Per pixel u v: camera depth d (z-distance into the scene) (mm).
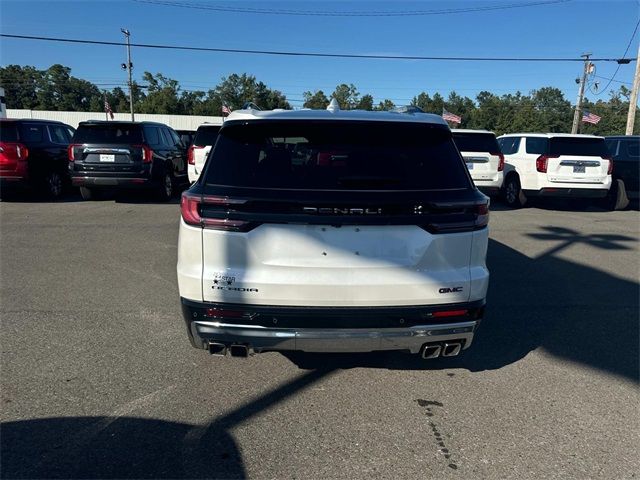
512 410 3275
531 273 6520
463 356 4078
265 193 2926
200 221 2945
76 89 107312
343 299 2975
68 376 3602
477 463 2734
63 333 4344
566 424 3121
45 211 10516
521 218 10844
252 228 2920
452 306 3074
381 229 2955
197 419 3109
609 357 4086
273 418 3141
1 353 3945
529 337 4473
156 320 4664
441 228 3008
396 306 3023
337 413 3211
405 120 3258
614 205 12258
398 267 2984
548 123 89938
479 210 3107
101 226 8930
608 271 6652
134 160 11117
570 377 3740
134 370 3711
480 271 3162
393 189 3023
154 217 9898
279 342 3008
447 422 3129
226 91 99750
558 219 10781
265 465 2693
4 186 11070
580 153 11461
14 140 10992
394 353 4098
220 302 2984
